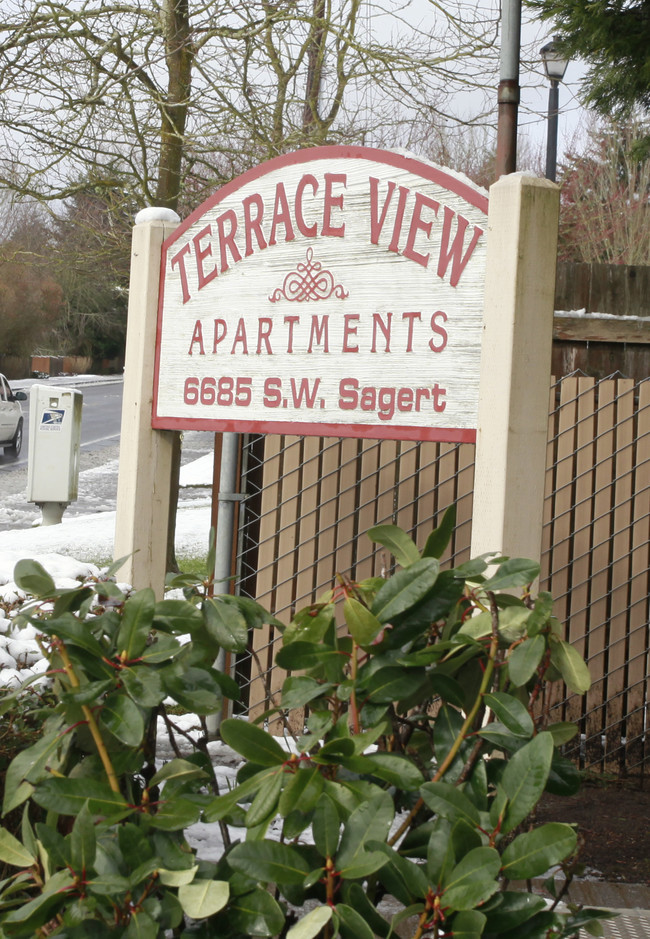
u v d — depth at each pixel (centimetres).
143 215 409
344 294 345
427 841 186
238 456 498
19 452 2319
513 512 300
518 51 733
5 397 2183
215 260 387
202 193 989
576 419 477
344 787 174
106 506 1658
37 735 254
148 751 209
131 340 412
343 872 160
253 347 372
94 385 5050
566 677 187
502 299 302
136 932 159
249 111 936
